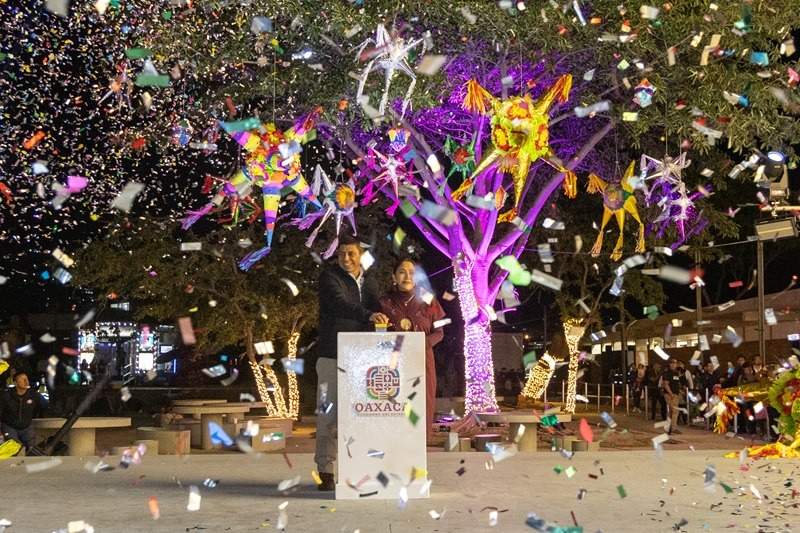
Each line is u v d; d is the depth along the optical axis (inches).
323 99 665.0
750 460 436.8
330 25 624.4
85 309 1441.9
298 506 285.3
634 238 1052.5
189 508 253.1
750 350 1116.5
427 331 336.5
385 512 273.0
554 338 1453.0
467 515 266.8
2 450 481.1
